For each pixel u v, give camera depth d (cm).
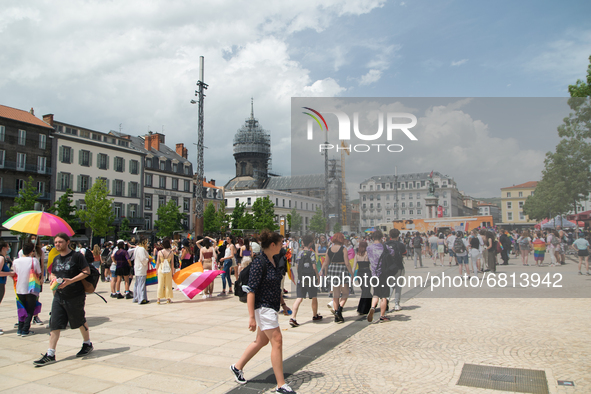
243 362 471
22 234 3438
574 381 451
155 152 6366
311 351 603
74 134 4947
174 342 669
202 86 3416
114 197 5303
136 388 457
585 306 885
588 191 1182
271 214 7075
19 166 4291
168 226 5456
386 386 454
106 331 755
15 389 457
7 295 1324
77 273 575
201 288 1164
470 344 617
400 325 763
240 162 11038
